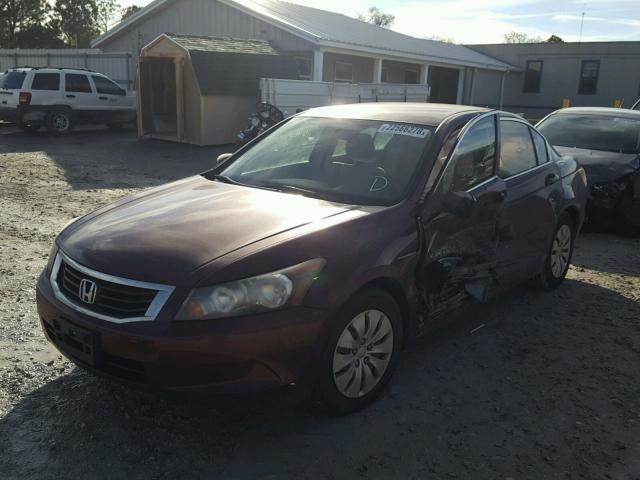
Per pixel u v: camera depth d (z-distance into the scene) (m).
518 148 4.97
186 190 4.00
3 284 5.23
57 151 14.82
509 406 3.57
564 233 5.65
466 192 3.88
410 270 3.54
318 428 3.26
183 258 2.96
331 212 3.49
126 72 23.02
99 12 57.19
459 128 4.22
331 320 3.06
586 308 5.23
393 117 4.38
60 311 3.11
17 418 3.25
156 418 3.29
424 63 25.70
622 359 4.26
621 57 31.67
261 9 21.41
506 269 4.63
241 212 3.47
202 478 2.83
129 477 2.82
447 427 3.32
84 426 3.19
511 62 34.81
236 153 4.76
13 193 9.38
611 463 3.06
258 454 3.02
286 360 2.92
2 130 19.47
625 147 8.54
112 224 3.43
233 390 2.83
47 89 17.77
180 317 2.79
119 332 2.84
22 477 2.79
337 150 4.24
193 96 16.62
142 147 16.30
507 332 4.66
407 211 3.62
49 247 6.47
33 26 50.34
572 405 3.61
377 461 3.00
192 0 22.45
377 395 3.55
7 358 3.90
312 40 19.56
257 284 2.88
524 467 3.00
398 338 3.58
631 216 7.80
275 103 16.31
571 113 9.59
